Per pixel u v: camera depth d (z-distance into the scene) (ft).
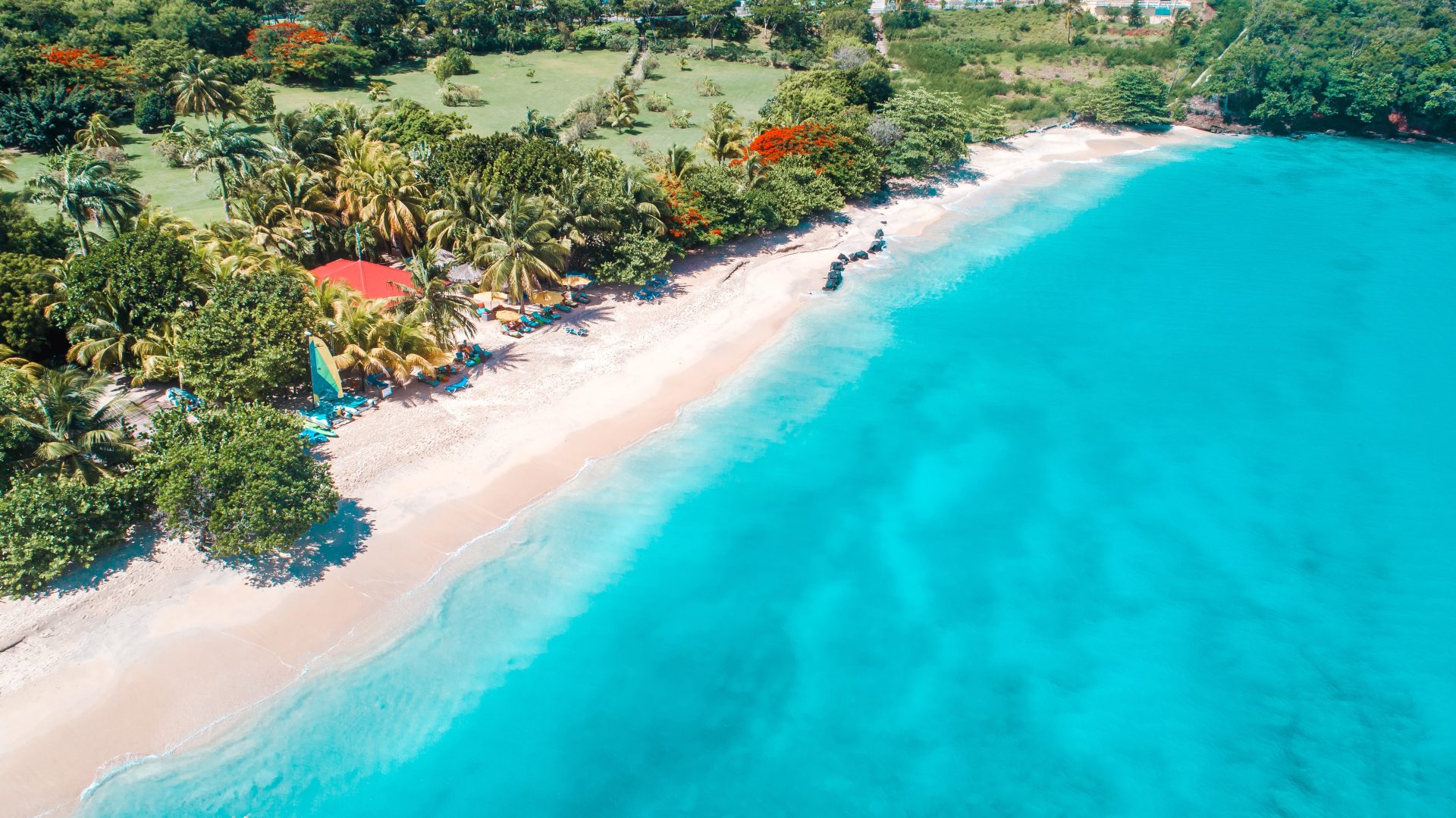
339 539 130.00
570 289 199.00
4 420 119.34
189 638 112.27
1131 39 464.24
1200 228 274.57
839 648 122.31
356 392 161.58
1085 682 118.42
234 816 95.71
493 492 143.23
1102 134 377.91
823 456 159.63
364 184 201.67
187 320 151.74
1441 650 123.75
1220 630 126.93
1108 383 186.60
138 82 298.76
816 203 249.14
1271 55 386.73
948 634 125.08
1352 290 230.89
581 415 164.04
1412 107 381.60
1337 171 335.47
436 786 101.14
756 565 135.33
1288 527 146.61
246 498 115.03
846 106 313.73
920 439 166.09
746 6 508.53
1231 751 109.60
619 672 116.78
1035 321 212.23
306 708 107.14
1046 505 150.71
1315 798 103.96
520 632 120.78
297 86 358.64
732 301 211.00
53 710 102.32
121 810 94.84
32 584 112.68
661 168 248.32
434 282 164.55
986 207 288.92
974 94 399.03
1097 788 104.78
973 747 109.60
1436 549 142.10
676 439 161.07
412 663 114.42
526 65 413.80
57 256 180.96
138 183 247.91
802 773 105.70
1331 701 116.16
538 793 101.60
